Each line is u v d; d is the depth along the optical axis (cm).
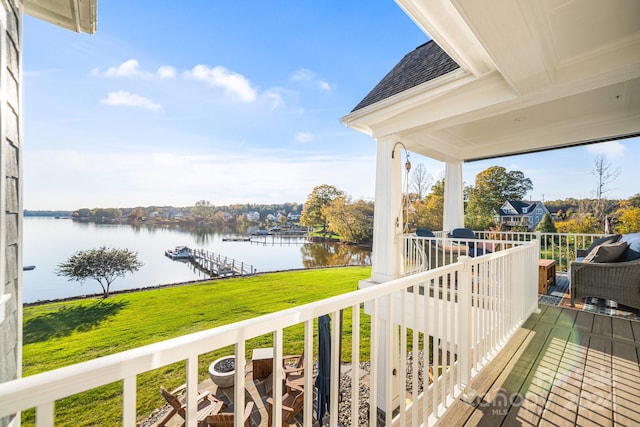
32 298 1132
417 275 153
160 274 1578
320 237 2320
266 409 406
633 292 337
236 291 1137
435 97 350
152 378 549
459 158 613
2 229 115
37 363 629
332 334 110
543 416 174
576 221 1135
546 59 246
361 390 490
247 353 629
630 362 232
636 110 391
